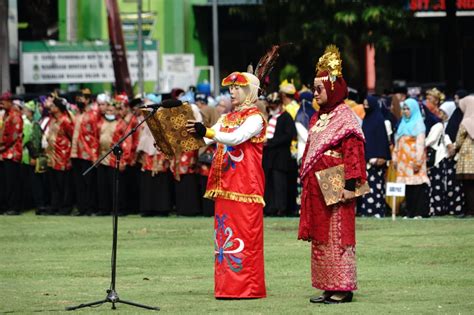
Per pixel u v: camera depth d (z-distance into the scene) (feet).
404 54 229.25
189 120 70.59
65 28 220.02
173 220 125.39
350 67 191.01
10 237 109.50
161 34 222.48
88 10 221.46
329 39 187.62
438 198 124.67
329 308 67.05
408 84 194.08
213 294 73.77
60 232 113.29
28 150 137.69
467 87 222.69
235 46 228.43
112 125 132.87
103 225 120.26
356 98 131.03
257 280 71.56
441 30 195.11
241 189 71.31
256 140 71.87
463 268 84.12
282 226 114.21
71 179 136.77
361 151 68.74
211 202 129.70
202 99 129.49
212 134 70.54
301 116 123.85
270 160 125.29
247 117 71.51
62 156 135.85
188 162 129.70
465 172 119.96
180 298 72.13
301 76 196.34
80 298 72.79
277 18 195.00
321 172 68.90
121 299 71.82
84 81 189.57
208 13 225.56
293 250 95.25
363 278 79.61
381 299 70.54
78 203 135.64
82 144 134.21
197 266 87.61
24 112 139.54
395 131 126.11
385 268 84.48
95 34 221.66
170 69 184.65
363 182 68.64
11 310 68.13
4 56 173.68
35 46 189.88
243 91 72.13
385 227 111.24
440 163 124.16
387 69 192.54
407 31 189.88
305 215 69.51
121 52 178.81
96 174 134.41
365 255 90.99
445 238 101.24
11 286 78.43
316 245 69.51
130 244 102.47
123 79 178.81
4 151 137.69
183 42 223.30
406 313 64.90
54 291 75.92
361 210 123.95
